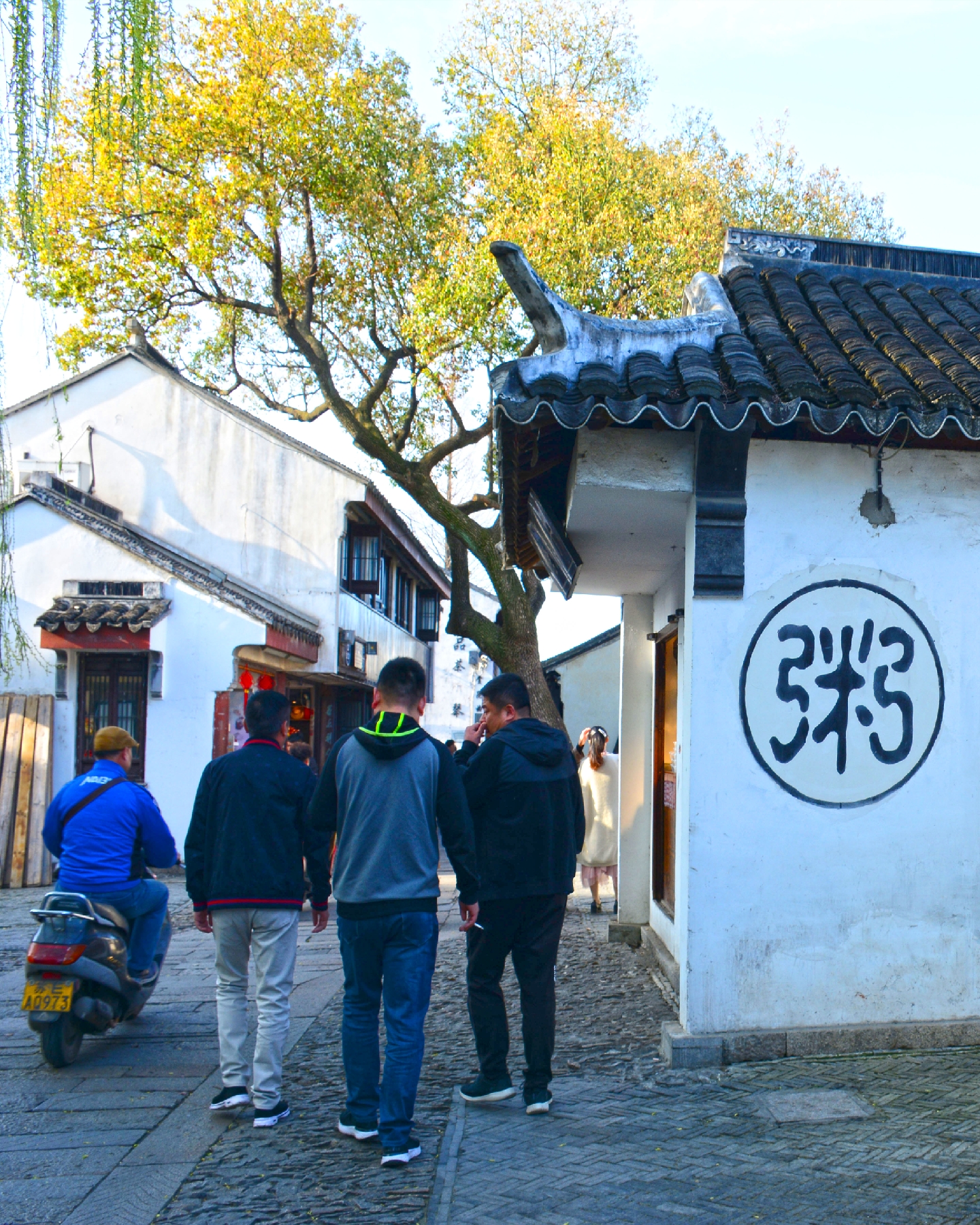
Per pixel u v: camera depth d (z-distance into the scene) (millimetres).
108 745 6020
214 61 13703
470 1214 3588
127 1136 4441
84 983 5523
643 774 8523
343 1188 3848
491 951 4676
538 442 5328
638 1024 5906
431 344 13781
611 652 24109
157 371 17641
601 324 4910
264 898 4562
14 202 4324
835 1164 3885
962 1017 5262
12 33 4223
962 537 5453
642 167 14188
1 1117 4691
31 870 13352
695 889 5129
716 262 14711
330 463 17469
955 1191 3631
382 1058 5605
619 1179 3832
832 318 5750
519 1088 4863
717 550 5215
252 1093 4520
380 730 4273
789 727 5250
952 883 5312
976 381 5141
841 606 5332
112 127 4844
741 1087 4719
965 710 5406
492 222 13594
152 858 5926
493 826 4660
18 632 5246
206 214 13914
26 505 14703
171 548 17406
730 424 4711
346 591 18156
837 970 5191
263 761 4723
